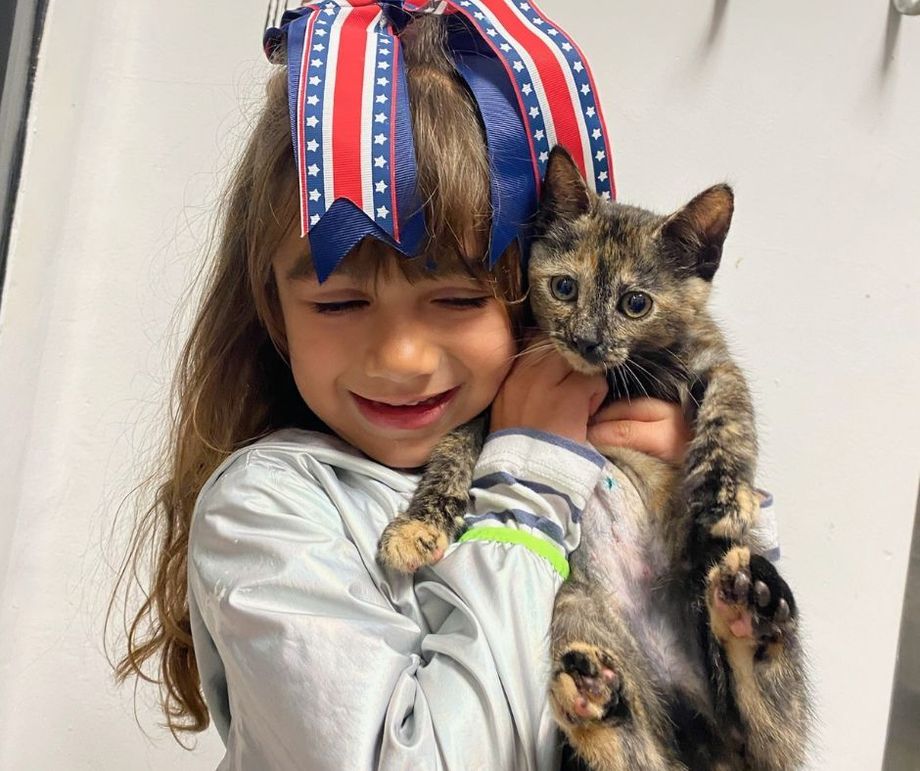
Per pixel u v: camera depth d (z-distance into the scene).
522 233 1.13
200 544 1.00
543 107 1.06
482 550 0.98
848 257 1.85
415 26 1.05
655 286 1.24
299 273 0.99
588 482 1.06
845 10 1.81
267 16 1.46
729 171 1.83
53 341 1.81
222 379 1.21
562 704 0.90
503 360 1.09
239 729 0.94
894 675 1.83
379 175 0.90
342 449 1.11
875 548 1.89
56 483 1.84
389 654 0.86
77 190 1.80
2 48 1.56
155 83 1.82
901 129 1.83
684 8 1.80
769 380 1.86
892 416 1.87
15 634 1.82
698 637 1.09
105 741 1.88
